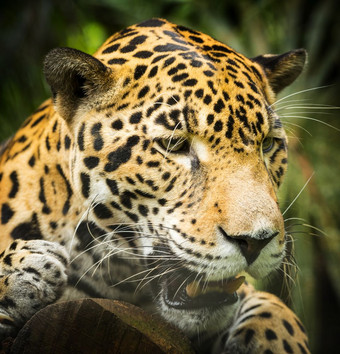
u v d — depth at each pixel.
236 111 6.64
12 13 14.27
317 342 13.45
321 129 13.10
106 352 5.20
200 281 6.68
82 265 7.45
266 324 7.69
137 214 6.93
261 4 14.52
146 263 7.15
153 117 6.69
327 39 14.81
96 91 7.00
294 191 12.45
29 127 8.61
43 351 5.30
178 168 6.70
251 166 6.59
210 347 7.96
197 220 6.51
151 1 14.83
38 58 14.01
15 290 6.91
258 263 6.44
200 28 14.44
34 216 7.55
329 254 12.75
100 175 6.94
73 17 14.51
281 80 8.45
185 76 6.71
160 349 5.16
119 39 7.58
